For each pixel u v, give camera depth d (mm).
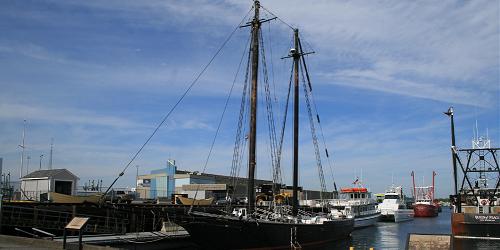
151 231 38875
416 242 17516
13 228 30328
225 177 91625
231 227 32469
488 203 48062
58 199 38094
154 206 36844
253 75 37281
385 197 100250
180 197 53812
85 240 29875
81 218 20906
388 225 86438
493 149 48094
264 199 44156
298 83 50219
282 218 39344
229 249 32781
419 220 108125
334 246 46406
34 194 47500
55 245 21203
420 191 169125
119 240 31219
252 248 34188
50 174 48562
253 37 37812
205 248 32469
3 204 30172
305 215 51844
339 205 71625
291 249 37219
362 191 80000
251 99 37062
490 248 38781
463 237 42406
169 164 86625
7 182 46594
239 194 81312
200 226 31266
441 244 17125
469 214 42656
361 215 76000
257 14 37906
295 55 50531
